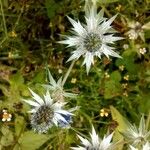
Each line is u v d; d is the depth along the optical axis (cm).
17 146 24
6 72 25
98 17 21
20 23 28
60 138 25
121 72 28
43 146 26
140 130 21
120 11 27
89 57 21
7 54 28
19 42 28
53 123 23
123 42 27
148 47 27
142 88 26
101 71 26
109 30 22
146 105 25
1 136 25
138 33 25
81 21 27
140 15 27
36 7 28
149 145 21
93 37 21
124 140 22
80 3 27
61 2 28
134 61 28
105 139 21
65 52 28
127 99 26
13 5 28
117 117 23
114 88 26
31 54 28
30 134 23
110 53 21
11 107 24
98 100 26
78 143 25
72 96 22
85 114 25
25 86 24
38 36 29
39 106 22
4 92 24
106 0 23
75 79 26
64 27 28
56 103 22
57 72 27
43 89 24
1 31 28
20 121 24
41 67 27
